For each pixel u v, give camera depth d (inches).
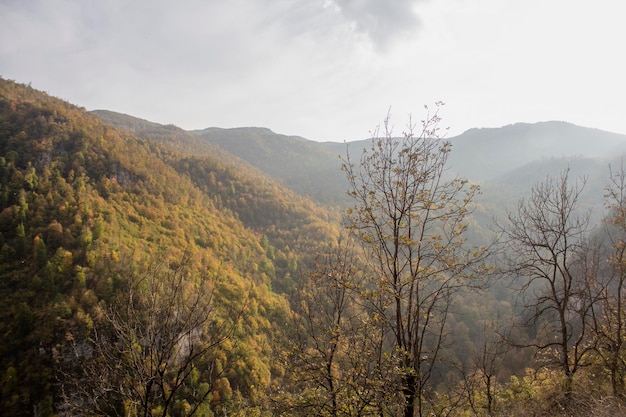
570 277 418.9
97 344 233.0
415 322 288.7
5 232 2348.7
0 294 1835.6
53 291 1802.4
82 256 2057.1
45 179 2999.5
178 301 249.0
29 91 5305.1
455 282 285.4
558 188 453.7
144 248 2501.2
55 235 2282.2
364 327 288.2
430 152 293.7
